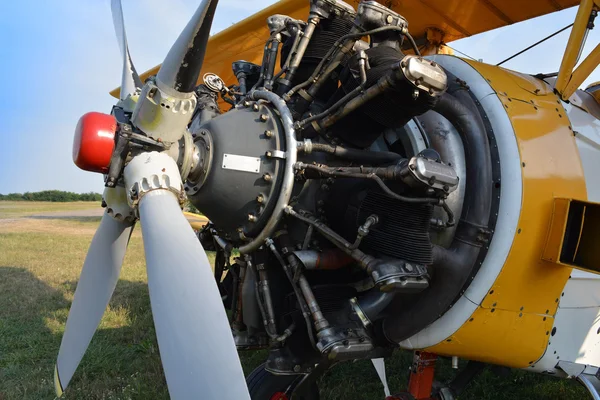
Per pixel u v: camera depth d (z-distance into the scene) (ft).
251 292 8.77
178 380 5.63
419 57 6.93
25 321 19.89
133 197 7.00
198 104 10.64
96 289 9.82
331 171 7.43
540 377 15.60
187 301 6.02
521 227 8.09
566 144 9.16
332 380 14.67
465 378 10.49
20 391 13.51
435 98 7.18
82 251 42.14
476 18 14.35
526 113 8.86
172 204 6.89
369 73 7.54
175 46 6.81
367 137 8.24
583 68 9.89
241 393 5.52
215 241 10.86
